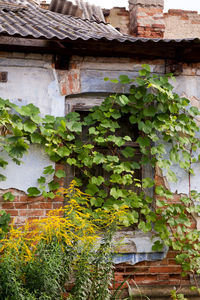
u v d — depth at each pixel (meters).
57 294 4.18
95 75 5.43
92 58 5.43
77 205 4.96
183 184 5.54
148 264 5.40
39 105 5.25
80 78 5.39
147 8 8.09
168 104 5.38
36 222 4.69
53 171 5.13
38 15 6.50
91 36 5.06
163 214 5.38
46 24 5.70
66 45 5.09
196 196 5.47
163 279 5.41
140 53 5.42
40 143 5.18
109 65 5.48
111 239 4.66
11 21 5.69
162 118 5.34
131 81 5.47
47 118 5.11
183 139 5.44
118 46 5.15
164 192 5.39
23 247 4.08
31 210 5.14
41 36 4.79
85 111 5.54
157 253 5.40
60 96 5.32
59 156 5.18
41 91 5.27
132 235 5.43
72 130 5.11
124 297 5.15
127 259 5.32
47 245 4.20
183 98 5.44
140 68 5.54
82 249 4.50
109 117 5.34
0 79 5.16
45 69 5.30
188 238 5.36
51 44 5.08
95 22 7.23
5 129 5.05
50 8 7.68
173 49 5.34
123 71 5.50
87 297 4.38
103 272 4.47
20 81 5.22
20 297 3.70
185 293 5.34
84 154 5.21
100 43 5.02
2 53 5.17
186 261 5.36
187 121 5.46
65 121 5.16
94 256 4.48
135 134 5.66
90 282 4.41
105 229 5.01
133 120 5.34
